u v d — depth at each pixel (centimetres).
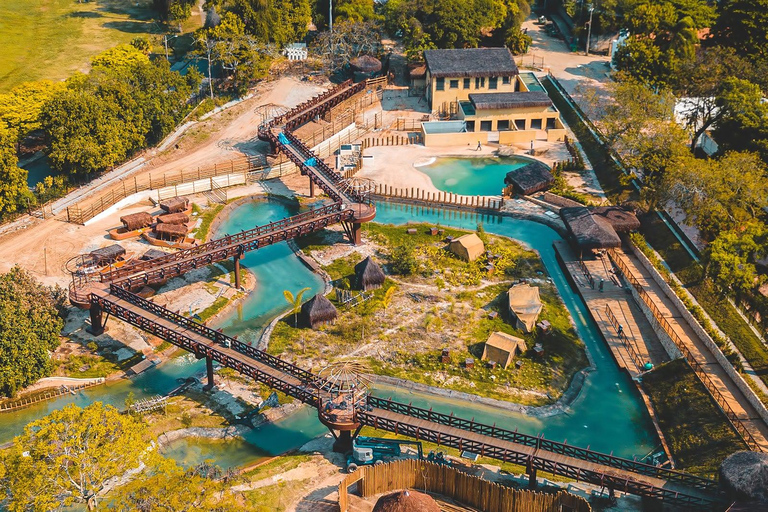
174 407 8712
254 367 8488
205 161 14050
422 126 14988
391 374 9238
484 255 11519
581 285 10756
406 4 17200
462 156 14550
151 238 11675
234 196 13162
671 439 8212
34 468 6500
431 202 13025
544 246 11881
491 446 7412
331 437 8269
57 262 11156
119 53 15925
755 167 10812
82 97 13038
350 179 12850
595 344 9819
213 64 16550
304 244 11881
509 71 15575
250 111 15750
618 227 11325
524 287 10394
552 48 18662
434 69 15588
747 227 10025
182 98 14812
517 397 8950
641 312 10225
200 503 6391
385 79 17038
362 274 10638
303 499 7300
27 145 14250
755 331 9225
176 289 10844
